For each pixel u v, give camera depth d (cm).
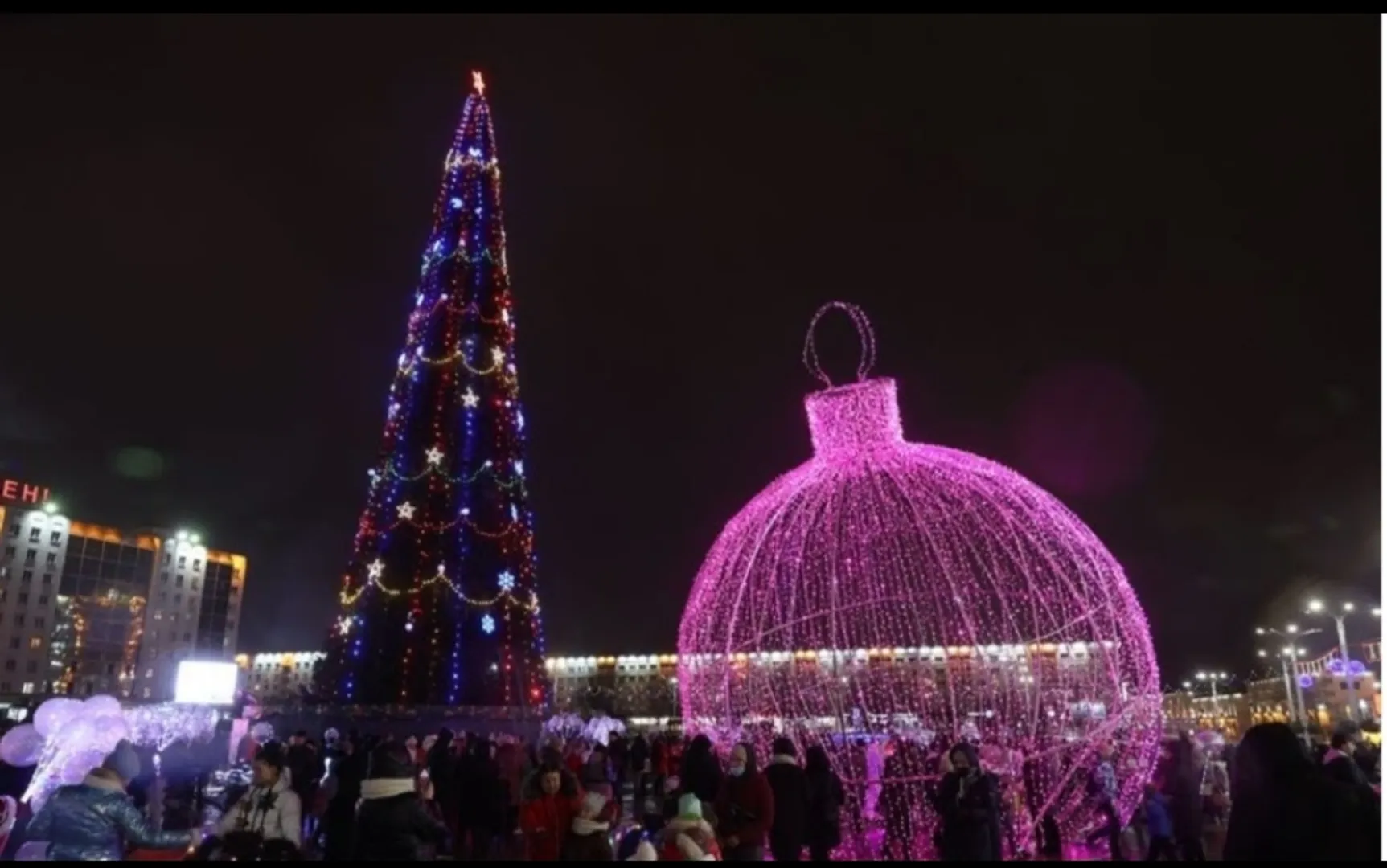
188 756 1530
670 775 1614
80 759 1101
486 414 2970
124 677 9519
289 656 10294
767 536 1089
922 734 987
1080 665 993
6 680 8500
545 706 2852
